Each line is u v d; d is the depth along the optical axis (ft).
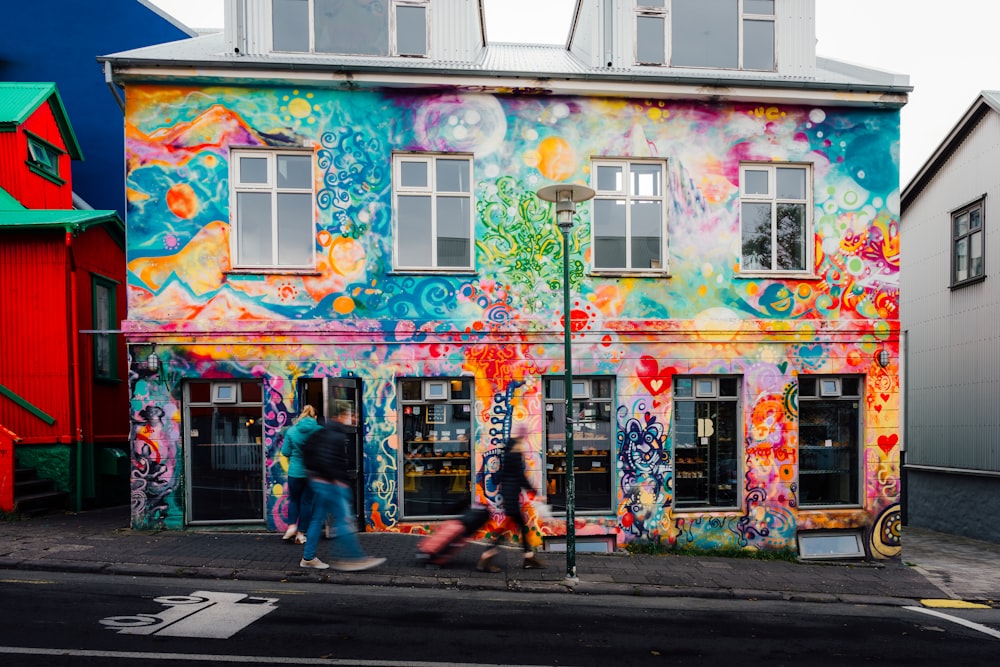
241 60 29.19
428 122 30.91
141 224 29.35
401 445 30.32
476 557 27.12
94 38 54.65
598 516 30.71
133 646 16.20
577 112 31.53
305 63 29.53
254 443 29.96
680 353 31.37
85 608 18.88
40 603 19.17
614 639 18.78
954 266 46.57
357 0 32.65
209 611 19.19
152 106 29.58
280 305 29.99
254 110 30.12
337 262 30.30
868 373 32.35
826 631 20.76
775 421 31.73
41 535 27.12
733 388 32.14
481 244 30.94
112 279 40.01
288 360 29.68
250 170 30.66
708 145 32.17
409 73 30.09
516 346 30.63
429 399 30.50
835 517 31.91
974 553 37.47
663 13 33.86
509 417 30.42
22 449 33.71
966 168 45.52
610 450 31.24
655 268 32.14
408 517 30.25
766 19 34.55
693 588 24.85
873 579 28.19
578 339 30.89
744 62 34.35
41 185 41.93
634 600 23.43
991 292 42.60
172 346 29.19
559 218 24.76
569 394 24.84
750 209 33.01
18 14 54.19
